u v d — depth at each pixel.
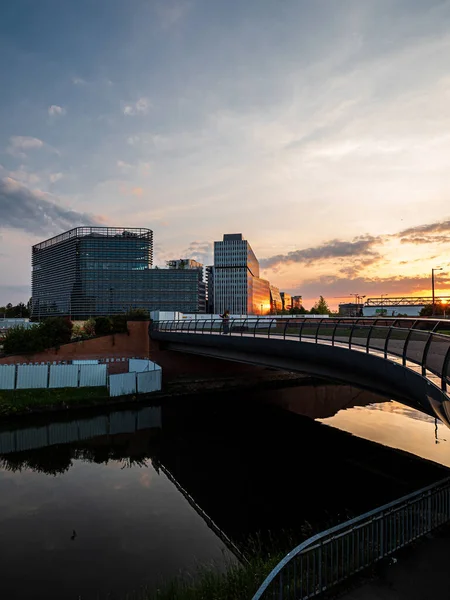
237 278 189.00
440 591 6.25
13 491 17.55
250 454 22.41
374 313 72.56
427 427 26.89
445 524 8.35
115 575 11.26
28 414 29.44
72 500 16.58
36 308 162.75
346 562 7.14
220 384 40.62
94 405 32.12
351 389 41.12
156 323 41.75
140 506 15.96
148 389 35.31
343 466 20.16
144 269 150.25
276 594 6.42
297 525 14.24
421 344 12.45
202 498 16.72
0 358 35.38
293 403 35.38
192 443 24.61
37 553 12.51
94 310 145.25
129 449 23.61
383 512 7.89
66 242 150.88
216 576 9.38
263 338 22.95
